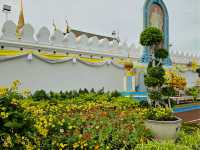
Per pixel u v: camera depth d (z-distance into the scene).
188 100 15.73
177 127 6.00
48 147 4.78
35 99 8.91
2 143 3.51
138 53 15.87
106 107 9.33
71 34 12.26
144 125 6.27
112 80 14.16
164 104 9.65
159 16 16.91
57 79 11.42
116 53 14.55
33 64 10.55
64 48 11.78
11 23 9.94
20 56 10.07
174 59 18.47
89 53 13.01
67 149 4.86
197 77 20.64
